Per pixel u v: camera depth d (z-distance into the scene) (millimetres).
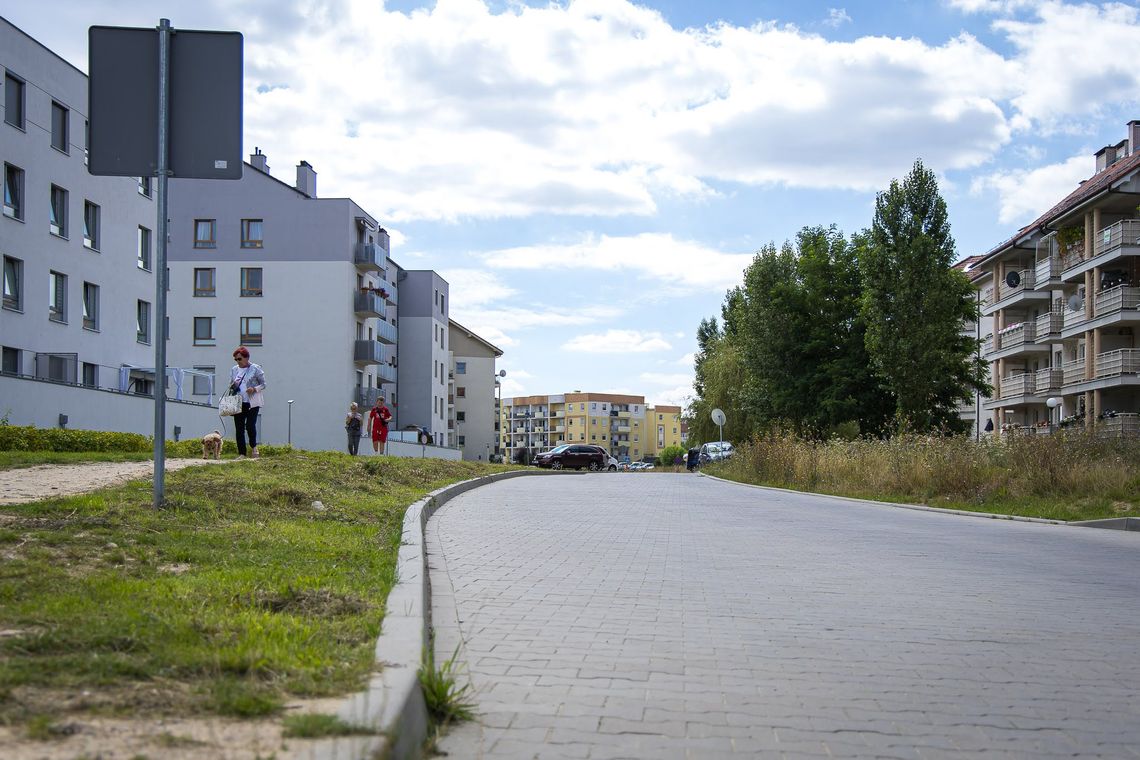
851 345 49438
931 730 4391
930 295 40219
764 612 7133
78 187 36969
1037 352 52969
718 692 4930
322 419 62125
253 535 8086
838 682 5191
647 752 3982
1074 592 8539
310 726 3217
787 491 27188
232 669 3990
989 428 48031
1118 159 54156
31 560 6016
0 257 32344
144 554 6609
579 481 29922
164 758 2879
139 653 4090
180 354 62406
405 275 81562
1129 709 4809
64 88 36188
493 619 6543
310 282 62656
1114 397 43938
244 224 63000
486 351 100938
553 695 4770
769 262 51531
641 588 8039
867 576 9203
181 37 9102
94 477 11625
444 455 66562
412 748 3613
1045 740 4289
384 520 10859
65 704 3355
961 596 8125
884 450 26094
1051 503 18516
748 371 53312
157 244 9023
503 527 12672
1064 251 48000
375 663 4246
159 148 8977
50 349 34938
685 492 24391
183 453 19969
